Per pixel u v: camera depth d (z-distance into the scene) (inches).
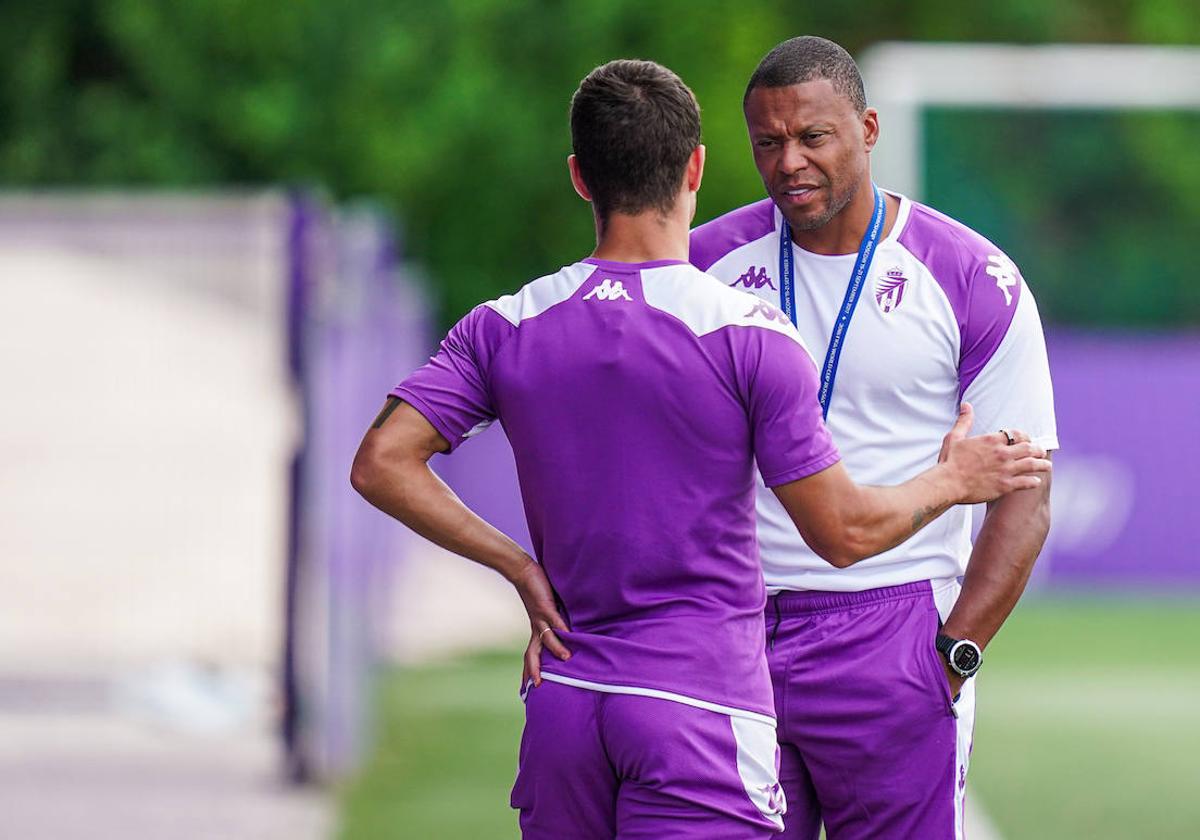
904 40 3767.2
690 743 480.4
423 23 3100.4
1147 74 2485.2
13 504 1515.7
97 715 1411.2
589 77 501.7
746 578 492.7
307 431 1178.6
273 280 1610.5
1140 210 2502.5
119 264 1658.5
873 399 567.5
